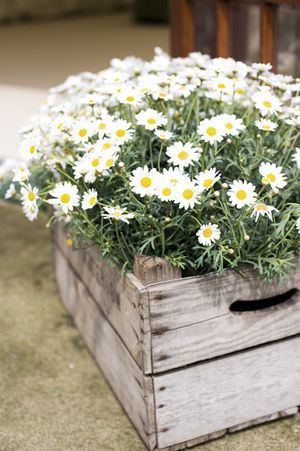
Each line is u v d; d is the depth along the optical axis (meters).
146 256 1.52
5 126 3.03
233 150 1.61
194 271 1.58
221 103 1.68
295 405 1.65
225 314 1.54
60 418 1.70
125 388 1.66
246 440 1.61
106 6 6.95
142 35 5.43
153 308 1.49
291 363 1.62
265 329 1.58
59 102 2.19
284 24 1.92
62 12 6.64
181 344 1.53
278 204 1.59
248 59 2.06
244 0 1.97
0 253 2.38
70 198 1.52
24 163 1.68
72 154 1.64
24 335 1.97
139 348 1.53
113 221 1.59
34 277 2.24
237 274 1.53
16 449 1.62
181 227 1.50
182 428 1.58
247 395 1.61
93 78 1.81
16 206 2.76
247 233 1.53
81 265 1.83
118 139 1.54
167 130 1.61
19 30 5.94
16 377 1.82
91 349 1.87
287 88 1.61
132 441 1.63
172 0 2.19
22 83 3.76
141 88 1.62
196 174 1.54
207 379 1.57
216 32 2.08
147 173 1.48
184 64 1.75
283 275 1.55
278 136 1.63
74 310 1.97
